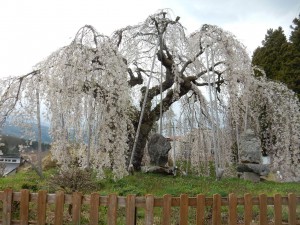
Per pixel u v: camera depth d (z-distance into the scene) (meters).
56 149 8.98
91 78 8.60
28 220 4.78
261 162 12.35
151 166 11.56
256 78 14.17
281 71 18.86
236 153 14.05
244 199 4.96
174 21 11.65
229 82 12.45
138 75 12.95
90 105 8.54
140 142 11.95
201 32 11.67
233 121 13.52
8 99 9.44
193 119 13.60
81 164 9.37
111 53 8.80
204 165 12.85
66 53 8.73
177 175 11.68
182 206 4.73
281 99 12.85
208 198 4.84
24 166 13.84
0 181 9.20
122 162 8.60
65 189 6.87
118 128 8.66
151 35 12.45
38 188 7.72
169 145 11.79
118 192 7.49
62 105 8.51
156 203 4.66
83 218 5.48
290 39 21.19
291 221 5.15
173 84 12.70
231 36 11.94
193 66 12.80
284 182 11.66
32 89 9.39
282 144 12.43
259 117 13.84
